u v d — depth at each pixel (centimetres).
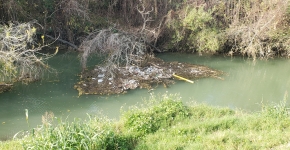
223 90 1050
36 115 802
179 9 1536
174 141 534
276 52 1534
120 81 1053
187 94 993
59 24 1458
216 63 1393
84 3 1455
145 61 1216
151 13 1538
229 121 629
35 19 1325
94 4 1516
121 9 1576
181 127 595
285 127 601
